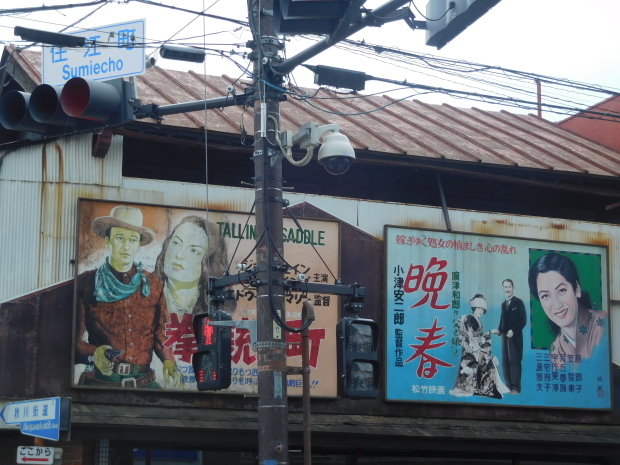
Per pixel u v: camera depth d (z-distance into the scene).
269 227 9.66
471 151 17.14
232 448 14.00
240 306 14.10
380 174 17.41
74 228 13.43
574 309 16.31
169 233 13.90
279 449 9.23
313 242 14.82
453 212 15.96
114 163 13.89
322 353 14.46
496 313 15.73
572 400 15.94
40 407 10.36
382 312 15.06
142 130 14.32
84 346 13.02
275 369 9.42
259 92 9.92
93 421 12.27
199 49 11.09
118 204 13.67
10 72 16.05
